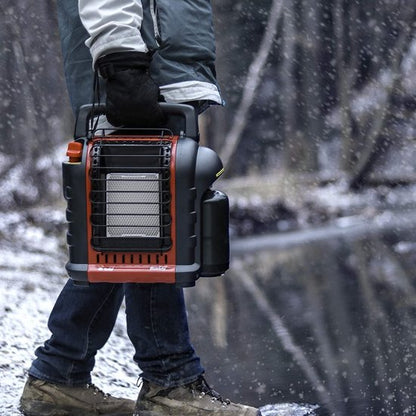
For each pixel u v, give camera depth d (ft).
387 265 56.13
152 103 14.98
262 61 150.92
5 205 93.04
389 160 156.76
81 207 15.11
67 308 17.35
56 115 108.99
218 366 25.84
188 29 15.79
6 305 30.17
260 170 168.66
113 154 15.14
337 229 101.55
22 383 19.92
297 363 26.16
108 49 14.82
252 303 39.99
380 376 24.21
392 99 161.38
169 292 16.83
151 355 17.08
